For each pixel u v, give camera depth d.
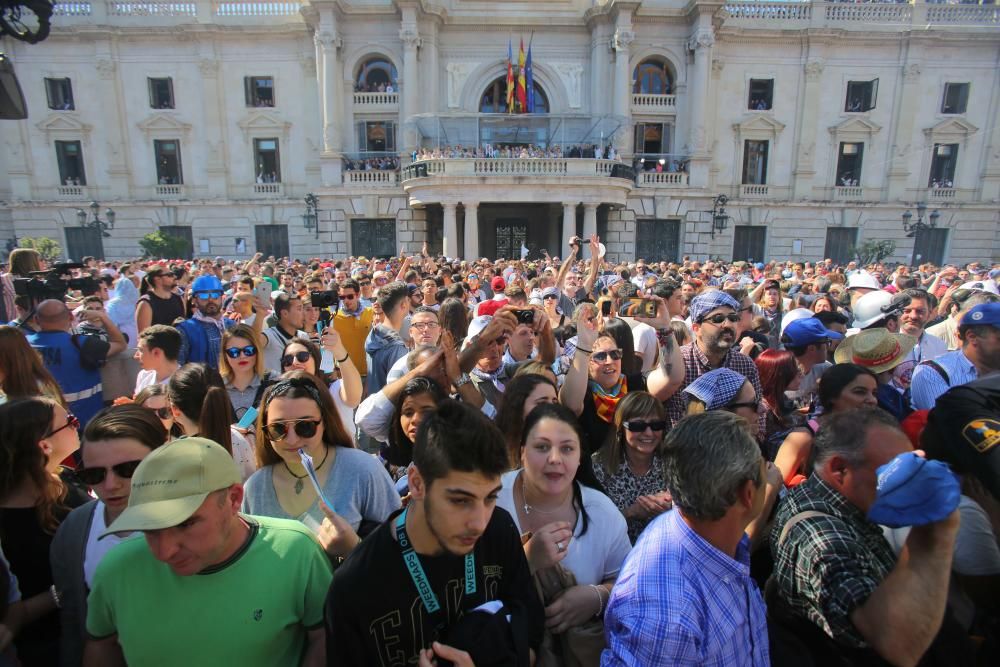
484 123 27.59
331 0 26.20
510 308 4.18
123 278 7.39
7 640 2.21
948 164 29.75
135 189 29.36
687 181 28.55
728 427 1.91
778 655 2.21
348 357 4.18
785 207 29.45
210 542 1.88
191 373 3.40
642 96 28.88
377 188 27.84
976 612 2.35
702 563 1.90
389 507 2.89
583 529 2.61
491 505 1.81
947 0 30.28
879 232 29.77
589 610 2.42
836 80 29.11
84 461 2.41
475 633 1.80
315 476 2.73
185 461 1.87
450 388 3.58
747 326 6.34
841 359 4.16
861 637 1.86
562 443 2.48
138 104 28.84
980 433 2.23
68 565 2.46
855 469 2.00
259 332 5.05
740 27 28.34
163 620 1.96
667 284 6.12
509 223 30.50
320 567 2.17
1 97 3.96
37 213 28.88
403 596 1.88
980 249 29.62
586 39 28.94
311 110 28.95
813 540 2.00
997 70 28.78
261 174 29.67
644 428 3.11
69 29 27.72
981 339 3.57
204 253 29.48
